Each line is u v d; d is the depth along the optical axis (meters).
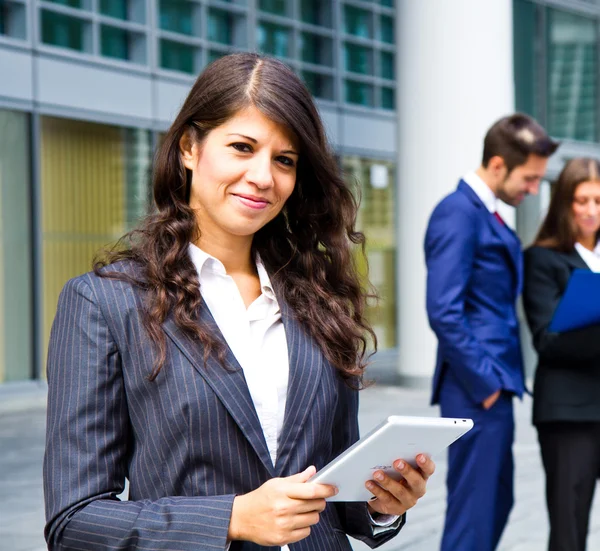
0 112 10.99
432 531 5.49
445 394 4.04
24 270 11.25
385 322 15.27
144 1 12.14
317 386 1.91
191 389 1.78
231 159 1.89
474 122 11.21
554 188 4.12
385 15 15.23
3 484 6.87
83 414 1.79
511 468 4.07
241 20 13.20
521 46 13.85
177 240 1.91
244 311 1.94
